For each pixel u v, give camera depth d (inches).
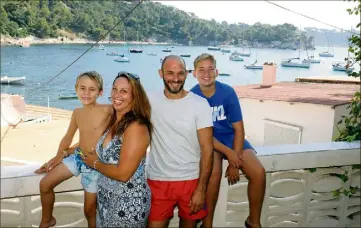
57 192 118.0
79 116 114.1
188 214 119.3
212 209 132.5
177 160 113.4
